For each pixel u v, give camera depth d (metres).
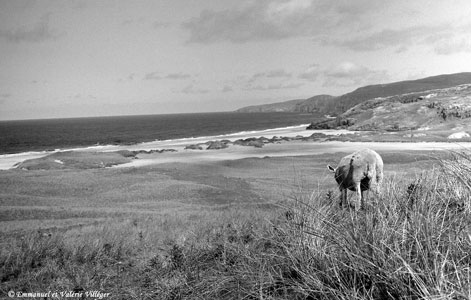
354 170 7.95
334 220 4.05
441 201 3.89
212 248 5.43
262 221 6.46
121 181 40.66
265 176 41.91
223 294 3.77
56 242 7.78
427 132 97.69
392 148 68.00
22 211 24.31
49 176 45.03
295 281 3.16
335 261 3.15
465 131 92.62
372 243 2.99
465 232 2.89
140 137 144.38
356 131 119.25
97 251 6.82
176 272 4.79
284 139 100.00
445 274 2.45
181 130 179.75
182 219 15.13
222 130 170.38
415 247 2.84
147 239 8.02
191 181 40.19
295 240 3.73
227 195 30.50
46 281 5.39
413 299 2.45
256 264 3.96
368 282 2.82
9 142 139.38
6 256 6.53
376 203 3.92
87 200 31.58
